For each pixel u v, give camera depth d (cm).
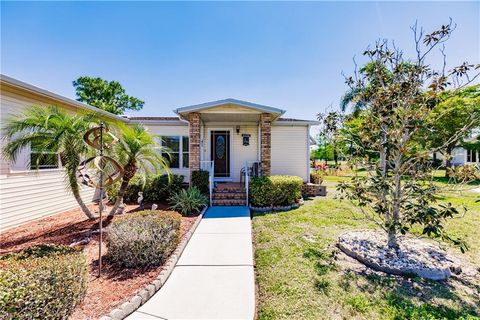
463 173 379
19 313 200
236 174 1134
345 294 295
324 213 700
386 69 429
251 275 343
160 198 855
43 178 664
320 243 460
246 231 537
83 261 269
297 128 1150
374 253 392
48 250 290
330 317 255
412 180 401
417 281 324
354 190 421
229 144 1139
